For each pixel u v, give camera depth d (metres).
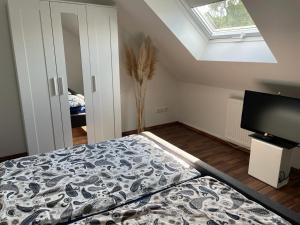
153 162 1.76
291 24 1.80
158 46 3.57
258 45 2.52
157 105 4.25
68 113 2.93
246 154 3.23
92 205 1.29
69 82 2.87
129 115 4.00
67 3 2.64
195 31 3.04
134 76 3.66
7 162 1.73
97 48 2.94
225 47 2.88
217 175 1.62
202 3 2.65
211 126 3.84
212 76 3.38
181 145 3.57
